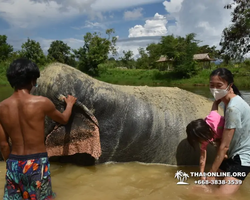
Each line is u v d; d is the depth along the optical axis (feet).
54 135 11.47
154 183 10.30
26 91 8.09
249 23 81.97
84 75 12.00
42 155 8.01
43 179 8.02
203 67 138.72
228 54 91.97
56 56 179.22
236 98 9.34
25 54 115.44
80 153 11.97
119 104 11.94
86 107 11.22
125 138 11.93
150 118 12.14
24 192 7.97
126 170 11.59
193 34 114.83
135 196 9.20
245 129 9.23
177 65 112.78
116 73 134.41
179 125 12.42
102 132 11.77
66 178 10.68
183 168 12.05
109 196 9.17
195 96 14.10
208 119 10.28
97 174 11.10
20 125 7.77
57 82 11.32
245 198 9.15
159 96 13.05
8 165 7.88
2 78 81.00
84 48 130.41
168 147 12.29
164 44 116.67
